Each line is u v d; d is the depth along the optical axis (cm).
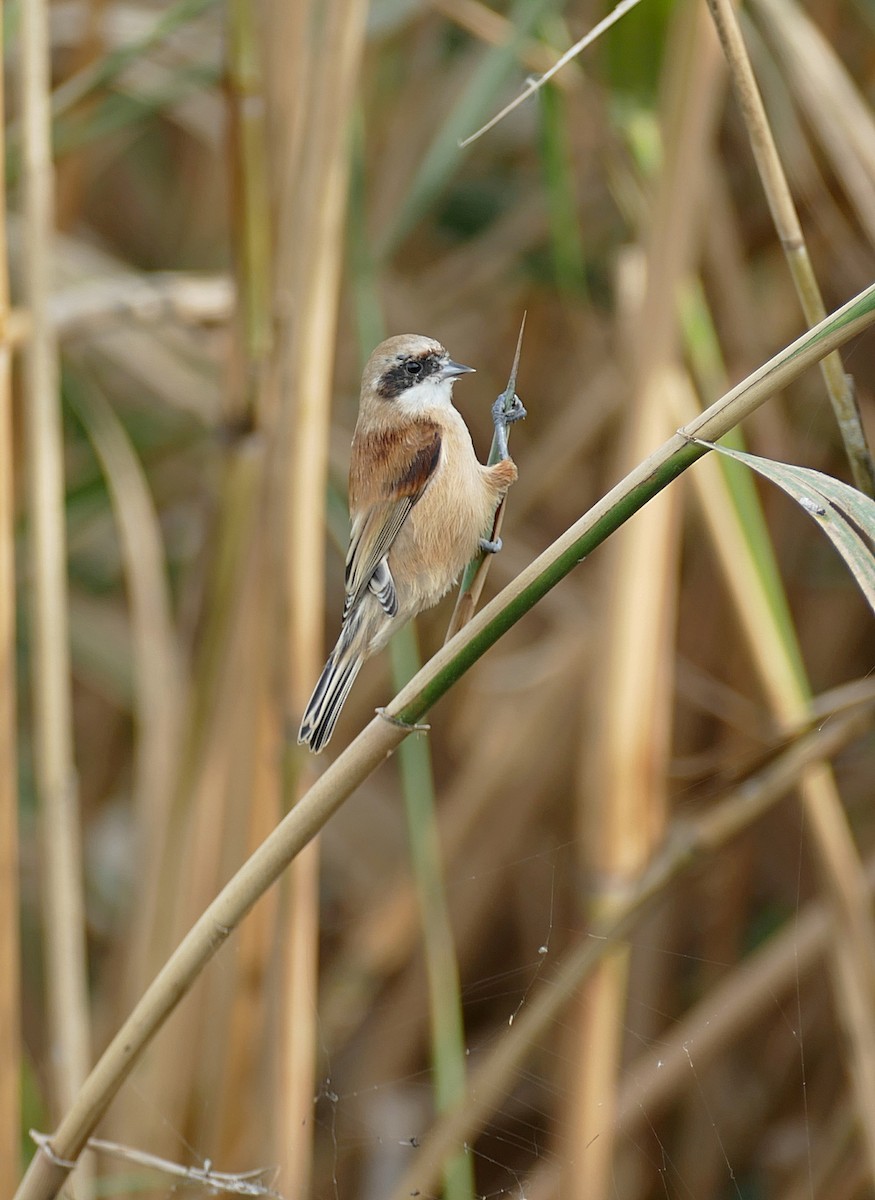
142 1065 549
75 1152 534
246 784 545
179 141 606
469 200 571
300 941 545
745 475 546
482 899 561
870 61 559
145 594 554
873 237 545
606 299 564
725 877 559
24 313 547
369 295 549
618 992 544
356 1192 558
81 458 565
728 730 560
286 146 545
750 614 546
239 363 546
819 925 550
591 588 561
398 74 568
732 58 533
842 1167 552
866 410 559
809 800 546
